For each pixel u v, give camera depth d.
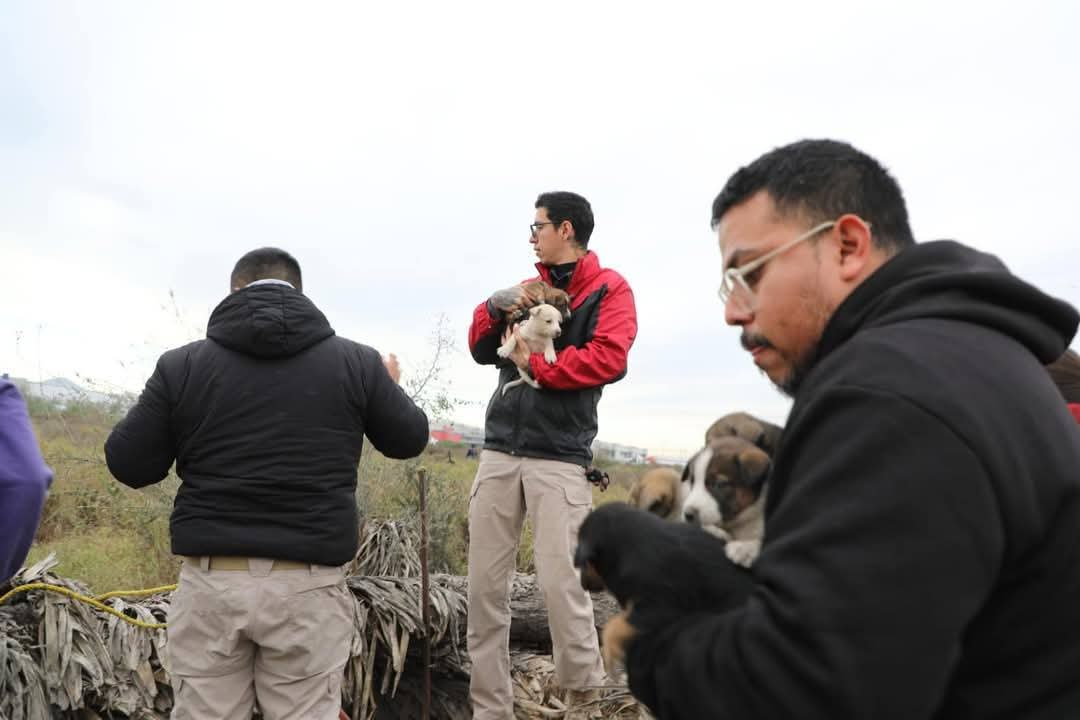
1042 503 1.24
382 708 5.28
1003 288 1.42
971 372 1.27
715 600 1.45
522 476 4.79
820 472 1.25
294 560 3.52
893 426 1.21
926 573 1.13
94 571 6.29
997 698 1.26
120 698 4.12
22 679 3.80
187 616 3.53
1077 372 3.03
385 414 3.87
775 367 1.71
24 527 2.55
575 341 4.98
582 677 4.73
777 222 1.63
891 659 1.11
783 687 1.16
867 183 1.61
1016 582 1.25
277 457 3.52
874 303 1.50
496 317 5.07
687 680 1.30
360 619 4.88
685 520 1.93
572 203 5.14
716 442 2.02
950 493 1.16
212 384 3.54
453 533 7.21
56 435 7.96
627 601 1.55
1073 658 1.24
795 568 1.20
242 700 3.58
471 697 4.86
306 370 3.63
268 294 3.63
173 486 6.58
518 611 5.65
